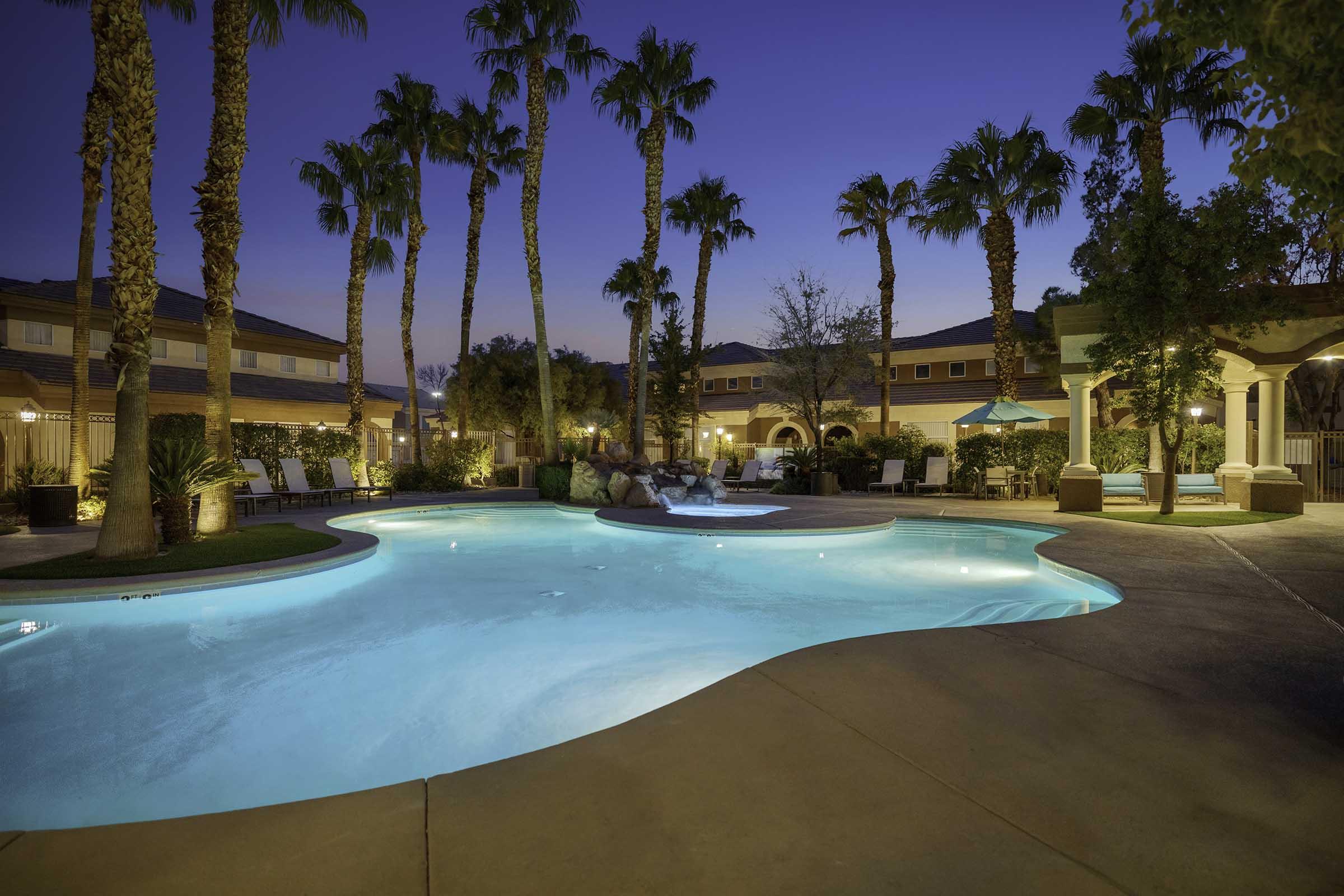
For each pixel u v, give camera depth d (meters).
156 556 8.95
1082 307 14.38
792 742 3.21
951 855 2.30
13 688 5.07
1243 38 2.53
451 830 2.47
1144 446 18.36
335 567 9.13
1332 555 8.62
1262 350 13.21
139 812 3.36
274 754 4.01
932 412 28.81
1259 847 2.35
